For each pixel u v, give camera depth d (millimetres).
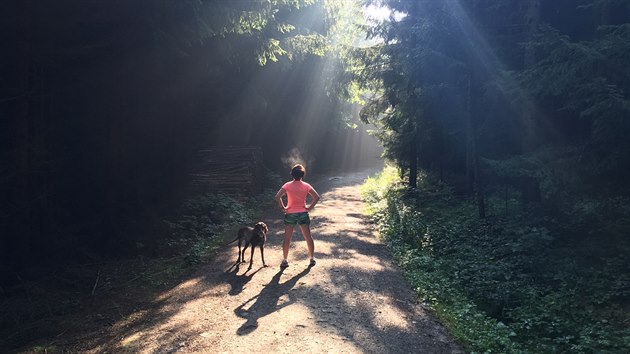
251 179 15773
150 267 8148
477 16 12117
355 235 10945
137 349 4711
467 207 12703
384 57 15359
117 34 8086
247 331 5004
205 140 17500
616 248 7477
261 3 8789
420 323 5500
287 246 7609
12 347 5211
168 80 10984
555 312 6098
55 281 7168
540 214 9141
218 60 11719
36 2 6742
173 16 7711
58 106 8734
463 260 8539
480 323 5621
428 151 16562
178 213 11461
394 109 16594
